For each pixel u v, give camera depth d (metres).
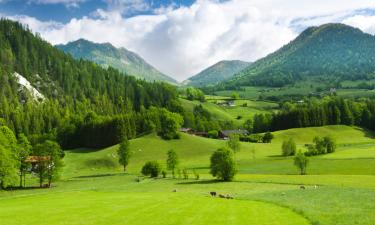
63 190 102.94
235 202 60.75
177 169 134.50
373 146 180.25
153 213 48.66
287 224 40.50
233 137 189.00
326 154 161.50
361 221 39.97
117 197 73.12
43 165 117.94
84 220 45.34
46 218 47.62
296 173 121.69
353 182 92.00
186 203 59.22
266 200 62.28
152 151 190.38
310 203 55.31
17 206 64.06
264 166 143.12
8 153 109.31
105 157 180.25
